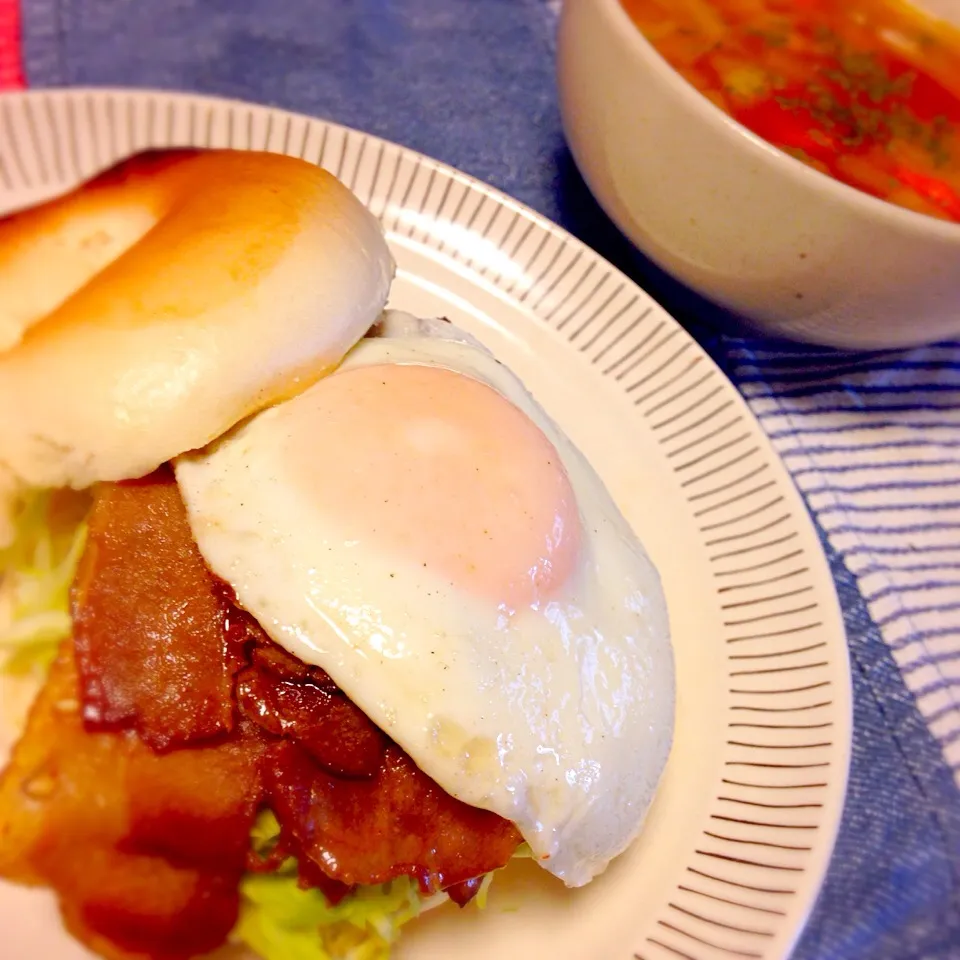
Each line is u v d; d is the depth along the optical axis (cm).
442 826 16
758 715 19
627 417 23
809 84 24
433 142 27
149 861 16
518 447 17
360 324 18
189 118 23
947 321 21
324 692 16
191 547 16
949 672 21
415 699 15
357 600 15
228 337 16
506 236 24
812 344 24
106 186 18
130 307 16
